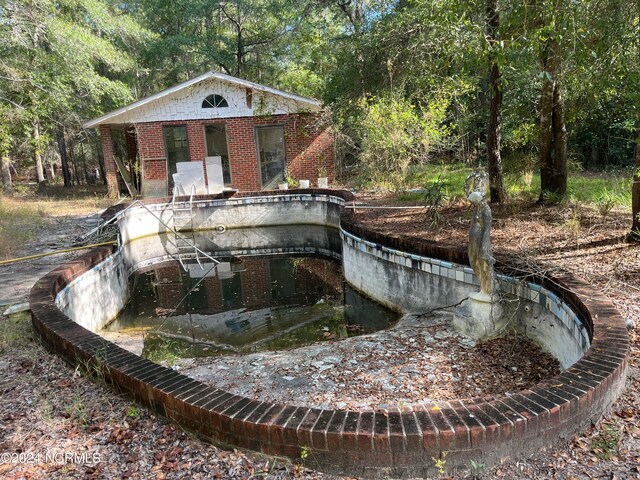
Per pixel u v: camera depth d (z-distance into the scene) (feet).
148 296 29.17
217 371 14.49
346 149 54.03
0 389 11.54
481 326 15.61
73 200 55.77
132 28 65.26
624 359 9.36
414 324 18.39
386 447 7.62
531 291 15.07
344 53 42.29
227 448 8.54
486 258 15.11
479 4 19.56
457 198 31.58
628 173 39.01
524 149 38.83
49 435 9.44
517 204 26.99
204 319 24.38
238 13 84.17
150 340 21.31
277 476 7.80
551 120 25.39
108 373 10.93
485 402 8.43
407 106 41.73
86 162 103.30
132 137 60.70
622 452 7.84
